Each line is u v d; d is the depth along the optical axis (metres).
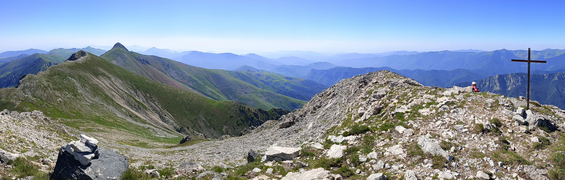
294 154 24.14
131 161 31.20
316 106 63.25
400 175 17.03
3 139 23.20
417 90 34.22
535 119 19.98
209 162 32.19
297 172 19.50
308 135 39.94
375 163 19.48
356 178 17.62
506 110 22.30
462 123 22.06
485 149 18.25
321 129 39.84
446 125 22.42
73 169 17.17
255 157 27.23
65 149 17.55
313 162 22.00
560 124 20.02
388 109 31.11
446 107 25.33
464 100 25.97
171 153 48.88
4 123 28.86
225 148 48.59
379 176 16.48
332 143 26.11
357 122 32.50
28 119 36.09
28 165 18.36
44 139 29.92
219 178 18.69
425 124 23.84
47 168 19.75
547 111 22.00
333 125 38.09
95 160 18.31
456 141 19.95
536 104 23.62
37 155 22.84
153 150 54.94
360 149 22.67
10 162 18.16
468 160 17.52
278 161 23.14
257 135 64.75
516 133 19.44
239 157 35.06
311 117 58.06
